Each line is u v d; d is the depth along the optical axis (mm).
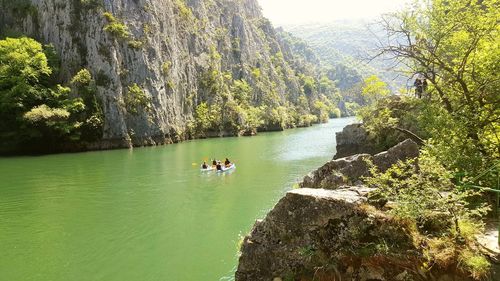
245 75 125438
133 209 25672
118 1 75875
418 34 14539
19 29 74625
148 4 81250
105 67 70250
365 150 29312
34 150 62625
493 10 13102
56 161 50062
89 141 66062
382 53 15008
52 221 23125
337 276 8180
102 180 35750
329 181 11461
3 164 47438
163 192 30594
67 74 70062
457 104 13125
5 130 61469
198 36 104188
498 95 11703
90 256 17672
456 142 11039
